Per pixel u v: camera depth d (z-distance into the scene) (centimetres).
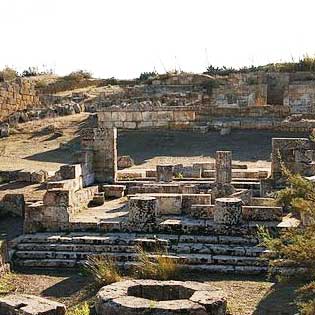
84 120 3722
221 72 4859
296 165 2028
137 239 1516
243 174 2283
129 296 1110
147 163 2717
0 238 1712
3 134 3381
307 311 907
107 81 5053
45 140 3284
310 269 974
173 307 1042
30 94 4047
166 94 4166
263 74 4241
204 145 3084
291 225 1508
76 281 1368
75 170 1952
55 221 1641
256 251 1422
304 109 3856
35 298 1113
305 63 4388
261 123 3325
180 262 1415
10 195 2036
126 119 3572
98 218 1686
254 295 1229
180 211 1712
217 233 1533
